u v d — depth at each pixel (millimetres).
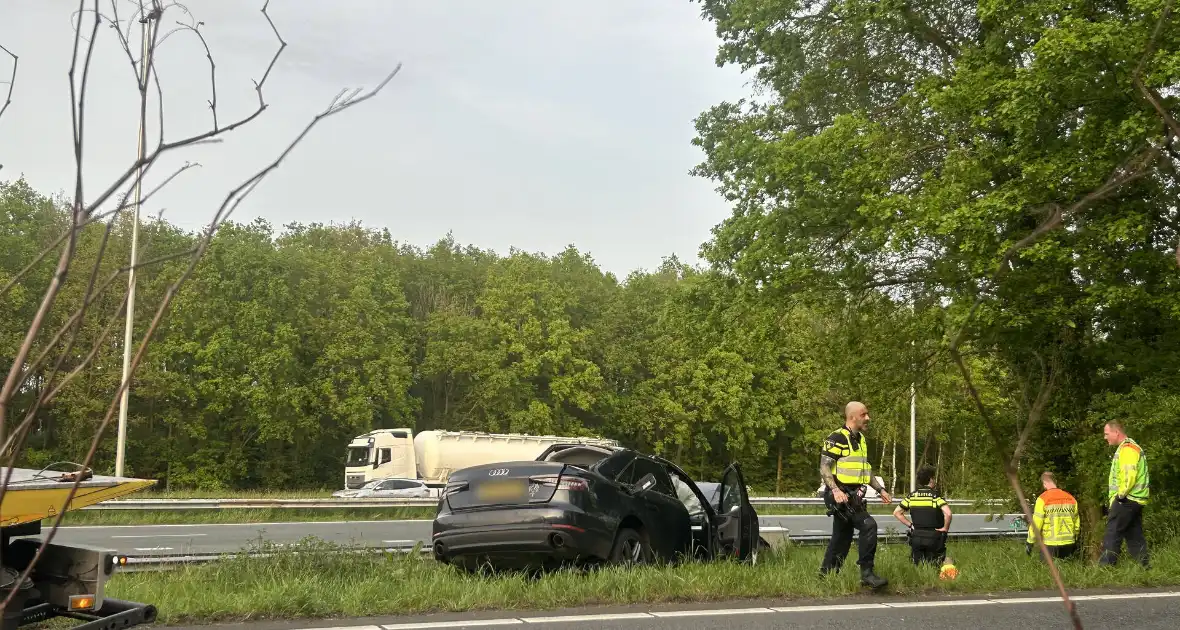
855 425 9281
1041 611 8031
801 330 18922
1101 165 12258
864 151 15984
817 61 17938
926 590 9062
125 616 5871
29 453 42781
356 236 64875
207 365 47625
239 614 7277
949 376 16984
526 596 8078
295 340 49531
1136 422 13891
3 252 44281
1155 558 10945
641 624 7215
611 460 10445
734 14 18281
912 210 14383
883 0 15773
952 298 15172
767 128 18828
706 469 63375
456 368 55969
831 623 7379
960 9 16266
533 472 9758
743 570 9188
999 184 14477
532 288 57719
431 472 42469
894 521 31078
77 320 1622
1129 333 15250
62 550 5750
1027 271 13680
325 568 10242
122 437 33000
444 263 65125
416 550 11992
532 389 56906
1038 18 13258
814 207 17000
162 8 1587
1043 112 13234
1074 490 15523
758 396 59000
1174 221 13445
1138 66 2348
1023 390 16281
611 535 9844
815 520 32844
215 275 48719
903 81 17625
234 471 50750
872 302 18031
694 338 19938
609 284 65625
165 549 16656
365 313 53188
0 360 31312
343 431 54344
